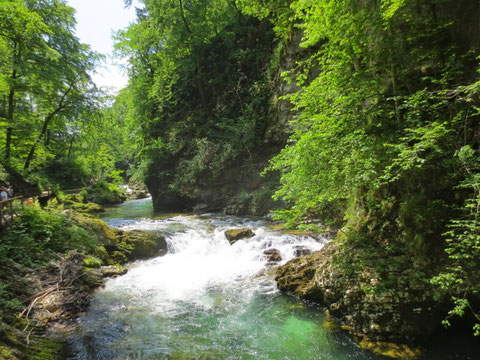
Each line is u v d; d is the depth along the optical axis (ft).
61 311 21.08
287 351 16.75
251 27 71.41
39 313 20.20
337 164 18.61
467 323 16.70
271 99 58.34
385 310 16.53
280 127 53.78
